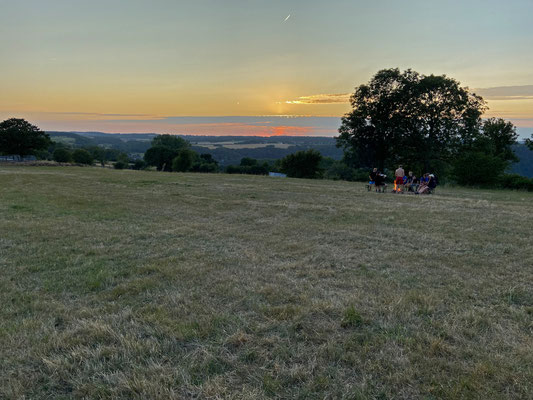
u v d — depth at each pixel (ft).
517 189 83.05
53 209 37.11
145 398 8.31
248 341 10.89
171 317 12.49
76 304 13.78
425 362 9.73
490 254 20.86
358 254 21.03
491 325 11.85
